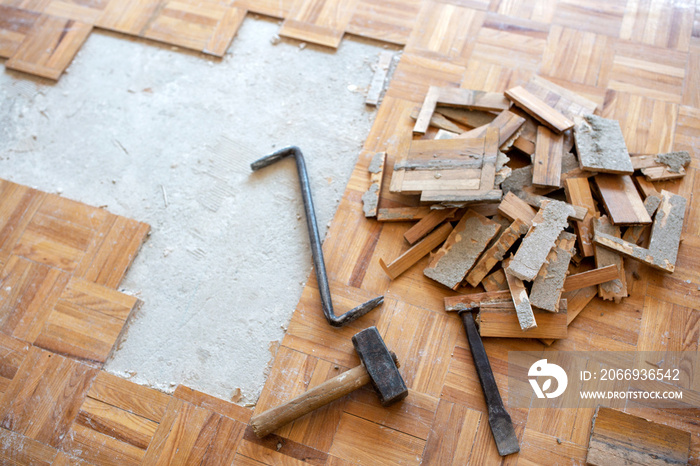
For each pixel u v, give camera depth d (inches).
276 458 59.8
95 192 76.5
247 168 76.6
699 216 67.9
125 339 67.3
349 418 60.8
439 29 83.8
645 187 68.6
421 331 64.4
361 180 73.7
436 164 68.7
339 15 86.7
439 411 60.6
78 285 69.9
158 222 73.9
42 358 66.3
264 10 88.2
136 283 70.3
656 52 79.5
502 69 79.4
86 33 88.7
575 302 63.8
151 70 85.3
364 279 67.7
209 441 61.1
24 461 61.4
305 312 66.4
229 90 82.7
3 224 74.4
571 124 70.2
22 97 84.7
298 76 82.9
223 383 64.1
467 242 66.1
